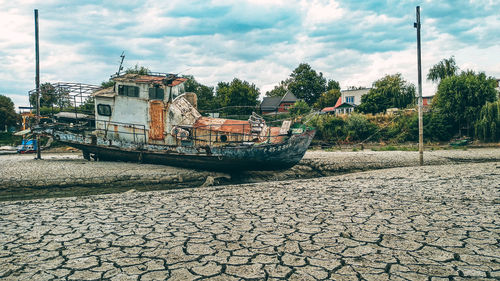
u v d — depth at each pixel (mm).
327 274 2643
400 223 4176
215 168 13039
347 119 31375
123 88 14094
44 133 14539
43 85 15617
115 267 2893
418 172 10469
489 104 26016
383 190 6984
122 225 4395
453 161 16062
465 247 3207
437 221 4234
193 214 5008
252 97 44906
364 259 2957
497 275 2539
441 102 29984
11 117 44312
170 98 13773
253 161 12617
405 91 40031
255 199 6250
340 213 4824
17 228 4297
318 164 15352
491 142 26031
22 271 2816
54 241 3701
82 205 5961
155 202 6160
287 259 3004
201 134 13570
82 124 15805
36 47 15047
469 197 5906
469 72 31469
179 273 2734
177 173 12273
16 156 20734
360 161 15969
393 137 29734
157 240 3678
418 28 13234
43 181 10492
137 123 14000
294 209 5203
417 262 2855
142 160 14008
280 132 12781
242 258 3059
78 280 2615
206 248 3367
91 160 15477
